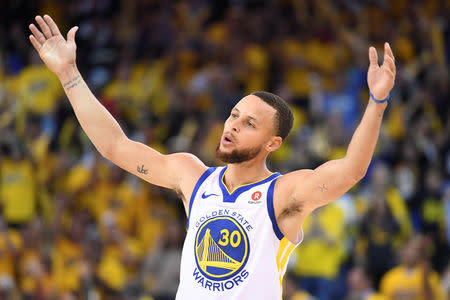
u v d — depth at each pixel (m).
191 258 10.89
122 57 46.25
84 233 34.12
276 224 10.73
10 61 47.56
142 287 31.00
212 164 35.19
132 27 47.66
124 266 32.72
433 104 39.84
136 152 11.88
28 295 31.48
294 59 42.78
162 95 42.47
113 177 35.75
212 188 11.20
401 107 39.59
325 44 43.94
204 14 46.62
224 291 10.56
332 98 40.59
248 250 10.64
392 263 31.00
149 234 34.31
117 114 41.75
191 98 39.78
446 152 36.47
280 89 40.75
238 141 11.08
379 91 10.05
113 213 34.62
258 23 44.19
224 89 39.94
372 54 10.27
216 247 10.73
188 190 11.45
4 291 30.98
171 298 30.19
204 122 37.41
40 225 33.38
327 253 31.34
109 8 49.62
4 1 49.62
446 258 33.62
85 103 11.90
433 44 43.69
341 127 36.50
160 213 34.62
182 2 47.12
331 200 10.56
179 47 44.00
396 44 43.97
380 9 46.22
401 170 35.81
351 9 45.22
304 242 31.66
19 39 48.09
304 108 41.66
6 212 35.81
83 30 49.62
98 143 11.88
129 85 43.84
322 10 44.78
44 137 38.97
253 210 10.80
